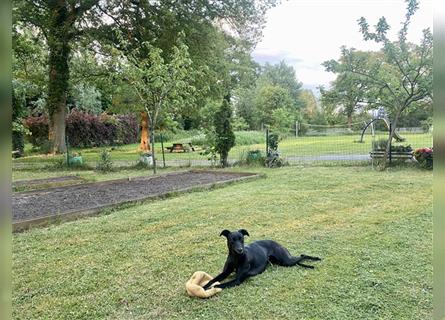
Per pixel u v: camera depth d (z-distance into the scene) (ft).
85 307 9.83
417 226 16.60
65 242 15.69
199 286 10.32
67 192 27.43
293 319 8.86
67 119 84.64
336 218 18.42
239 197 24.57
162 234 16.57
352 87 39.91
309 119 142.92
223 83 64.69
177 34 51.29
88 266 12.82
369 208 20.36
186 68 43.65
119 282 11.39
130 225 18.20
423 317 8.79
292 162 44.65
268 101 133.69
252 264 11.54
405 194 23.86
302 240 15.06
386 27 36.06
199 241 15.42
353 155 50.67
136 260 13.30
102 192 27.09
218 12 58.18
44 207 22.11
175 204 22.97
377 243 14.38
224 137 43.75
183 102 42.91
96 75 61.26
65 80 56.54
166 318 9.13
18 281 11.64
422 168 35.40
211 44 59.47
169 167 44.96
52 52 54.90
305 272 11.73
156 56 40.01
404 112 39.68
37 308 9.85
